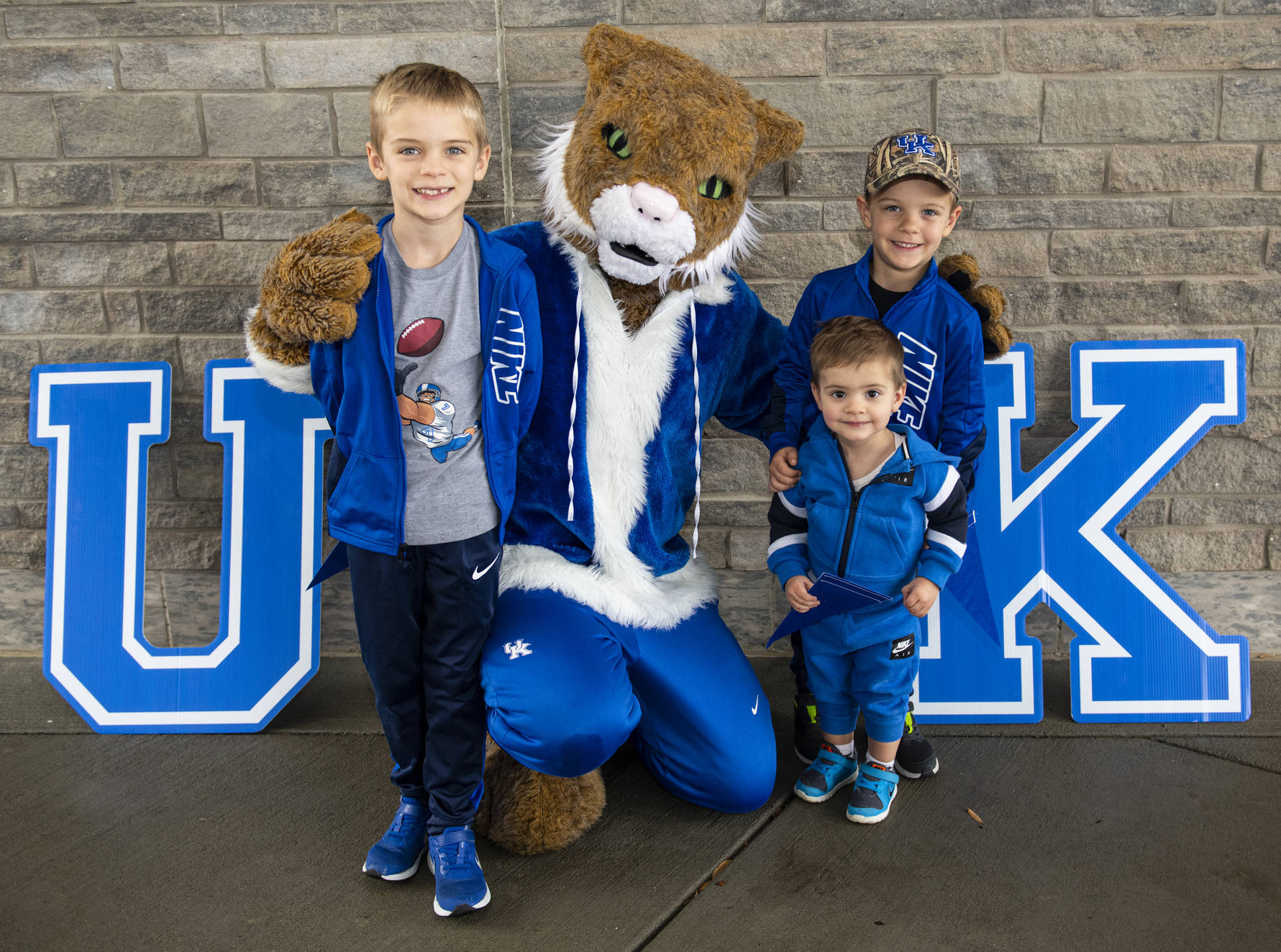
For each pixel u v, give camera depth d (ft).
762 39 8.52
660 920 6.24
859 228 8.89
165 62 8.58
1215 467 9.21
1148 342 8.82
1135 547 9.39
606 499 7.33
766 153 7.41
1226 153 8.69
